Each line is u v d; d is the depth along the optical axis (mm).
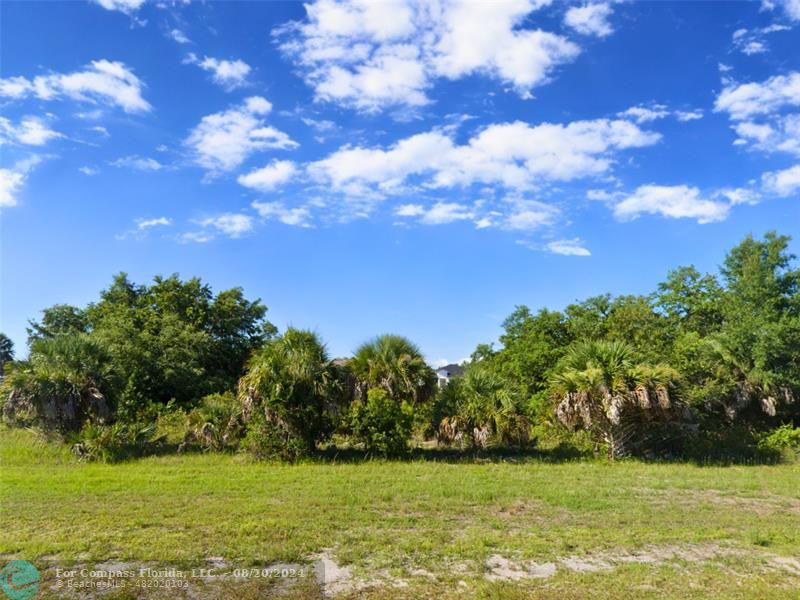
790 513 9812
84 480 12039
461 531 8125
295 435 16359
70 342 18500
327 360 17609
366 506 9664
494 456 17547
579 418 17469
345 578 6184
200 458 16266
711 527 8555
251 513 8914
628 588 5977
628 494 11172
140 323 31641
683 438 18828
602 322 28156
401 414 16891
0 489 10875
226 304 35094
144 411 21656
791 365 20562
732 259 26203
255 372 16766
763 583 6219
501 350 33031
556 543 7516
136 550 6914
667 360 21297
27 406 17125
